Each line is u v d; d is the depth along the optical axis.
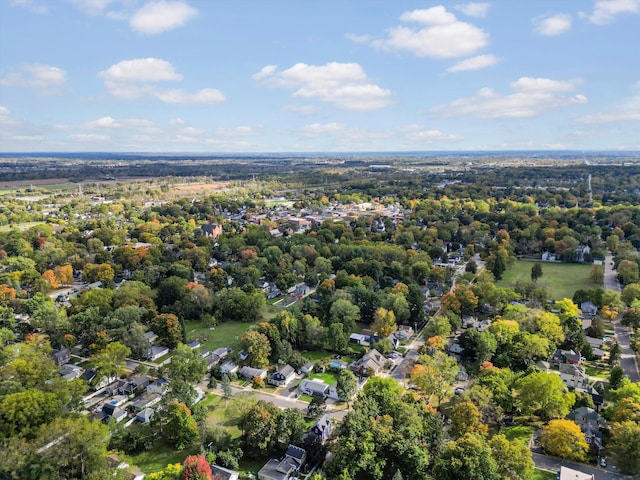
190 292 188.75
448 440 104.81
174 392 116.75
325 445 105.44
